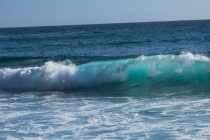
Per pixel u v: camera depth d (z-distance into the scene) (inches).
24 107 906.1
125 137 641.0
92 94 1077.8
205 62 1200.2
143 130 676.7
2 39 4175.7
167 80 1198.9
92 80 1206.9
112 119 759.1
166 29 5610.2
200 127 678.5
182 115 767.7
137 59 1238.3
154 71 1223.5
